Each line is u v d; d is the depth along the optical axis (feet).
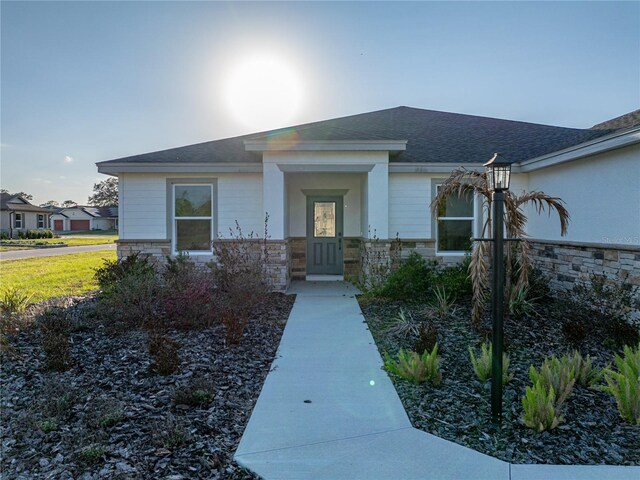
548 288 24.41
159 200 32.01
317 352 16.66
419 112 46.42
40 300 27.22
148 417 10.77
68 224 203.00
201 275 26.30
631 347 15.47
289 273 33.42
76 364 14.93
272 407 11.61
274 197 29.40
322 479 8.26
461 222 31.60
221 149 34.68
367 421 10.73
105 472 8.33
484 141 36.06
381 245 29.43
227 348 16.93
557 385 11.41
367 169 29.40
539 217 28.40
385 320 21.61
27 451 9.16
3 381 13.51
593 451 9.16
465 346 16.71
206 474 8.36
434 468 8.61
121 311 20.44
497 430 10.13
